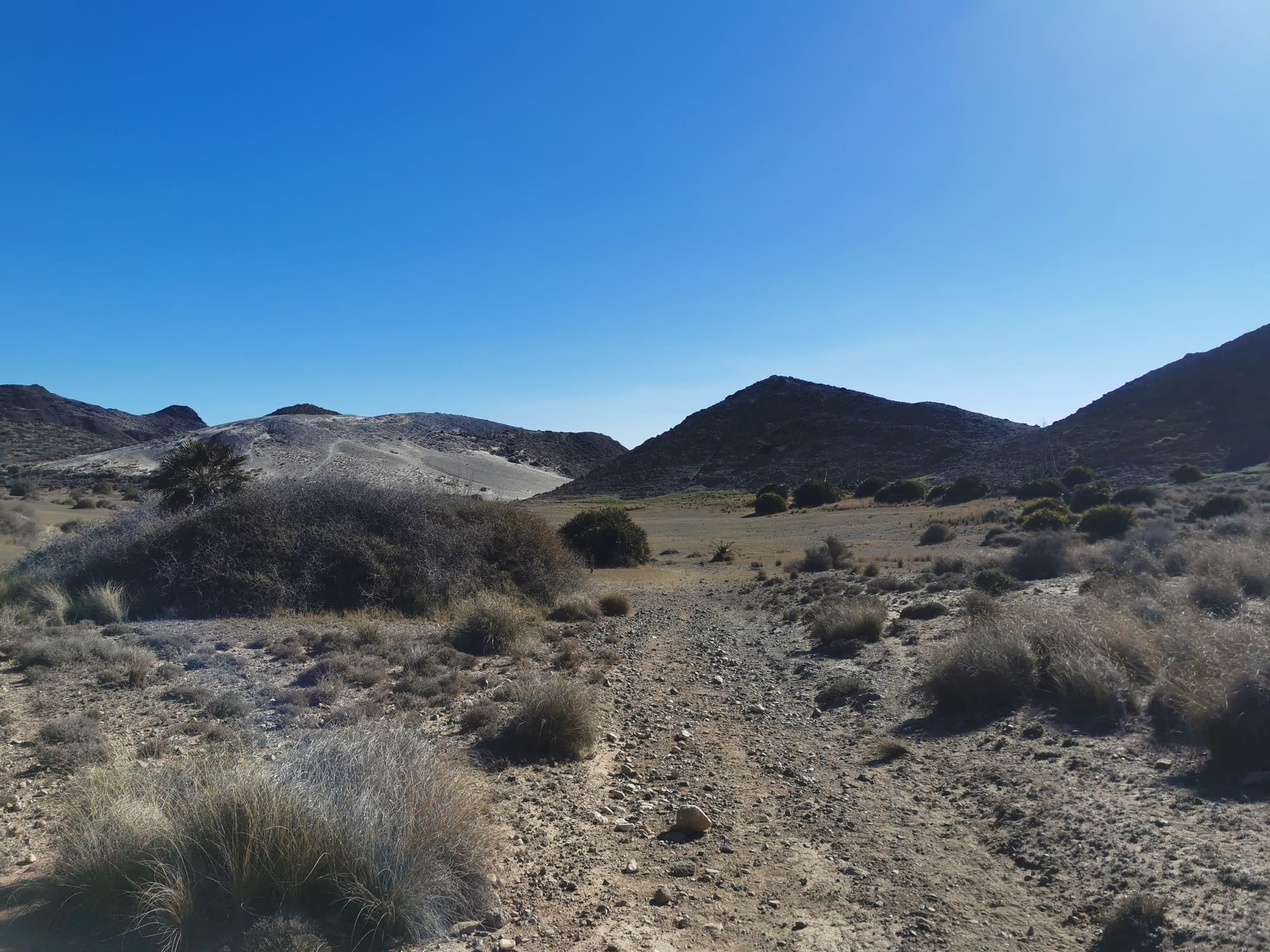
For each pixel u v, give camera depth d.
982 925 4.96
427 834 5.15
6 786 6.66
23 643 12.09
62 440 143.12
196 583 17.62
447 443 166.00
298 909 4.61
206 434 128.88
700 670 14.21
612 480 134.62
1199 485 54.44
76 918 4.51
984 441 113.94
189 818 4.92
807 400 143.38
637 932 4.96
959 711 9.76
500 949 4.68
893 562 31.42
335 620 16.72
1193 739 7.27
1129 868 5.34
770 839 6.59
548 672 13.02
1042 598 16.09
